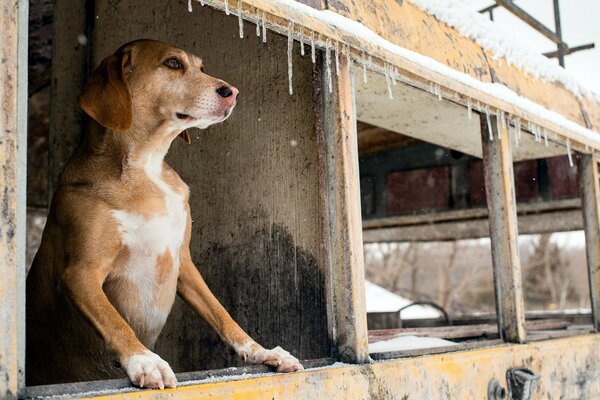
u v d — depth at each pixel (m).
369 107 3.62
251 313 2.95
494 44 3.56
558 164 5.56
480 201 5.80
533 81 3.84
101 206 2.49
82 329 2.67
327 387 2.17
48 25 4.48
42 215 6.32
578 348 3.64
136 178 2.58
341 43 2.43
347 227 2.44
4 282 1.48
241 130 3.07
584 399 3.61
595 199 4.20
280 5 2.21
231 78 3.13
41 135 5.73
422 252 22.30
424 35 2.98
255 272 2.96
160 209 2.60
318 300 2.72
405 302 8.94
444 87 2.92
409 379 2.47
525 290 22.80
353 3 2.60
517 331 3.25
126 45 2.72
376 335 3.40
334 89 2.50
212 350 3.13
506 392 2.95
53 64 3.84
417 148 6.18
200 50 3.30
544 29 4.96
